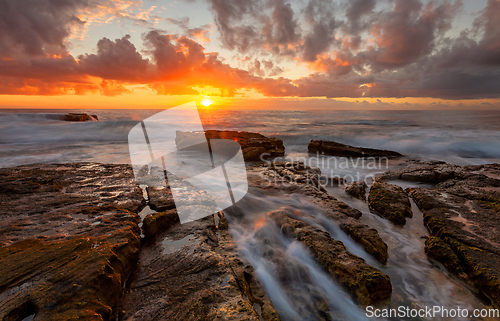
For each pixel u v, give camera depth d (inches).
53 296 83.5
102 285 91.3
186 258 122.6
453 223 185.3
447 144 642.8
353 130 1032.2
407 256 164.4
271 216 187.5
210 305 95.7
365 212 228.5
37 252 106.0
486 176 284.4
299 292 125.3
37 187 191.8
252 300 112.7
